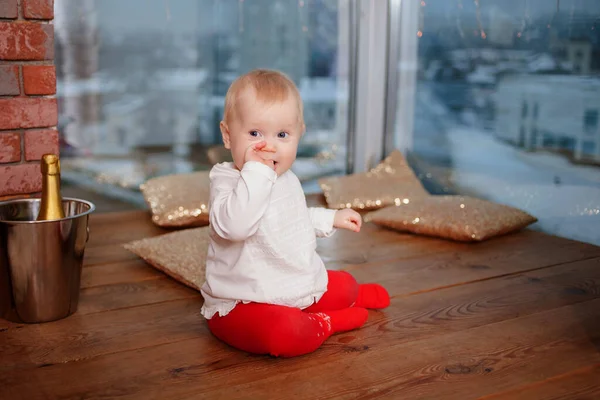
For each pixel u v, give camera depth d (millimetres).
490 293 1585
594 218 1940
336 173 2836
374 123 2746
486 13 2234
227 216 1180
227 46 2910
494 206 2127
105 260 1815
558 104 2000
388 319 1421
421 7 2547
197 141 2967
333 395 1087
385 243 2020
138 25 2814
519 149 2178
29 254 1338
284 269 1261
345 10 2680
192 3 2863
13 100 1747
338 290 1402
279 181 1289
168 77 2896
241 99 1224
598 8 1825
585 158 1933
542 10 2020
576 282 1663
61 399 1071
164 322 1403
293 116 1234
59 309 1403
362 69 2697
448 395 1090
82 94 2766
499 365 1201
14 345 1280
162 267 1684
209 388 1111
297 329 1201
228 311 1263
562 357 1235
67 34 2705
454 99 2439
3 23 1688
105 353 1247
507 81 2188
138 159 2877
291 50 2811
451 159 2500
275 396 1083
